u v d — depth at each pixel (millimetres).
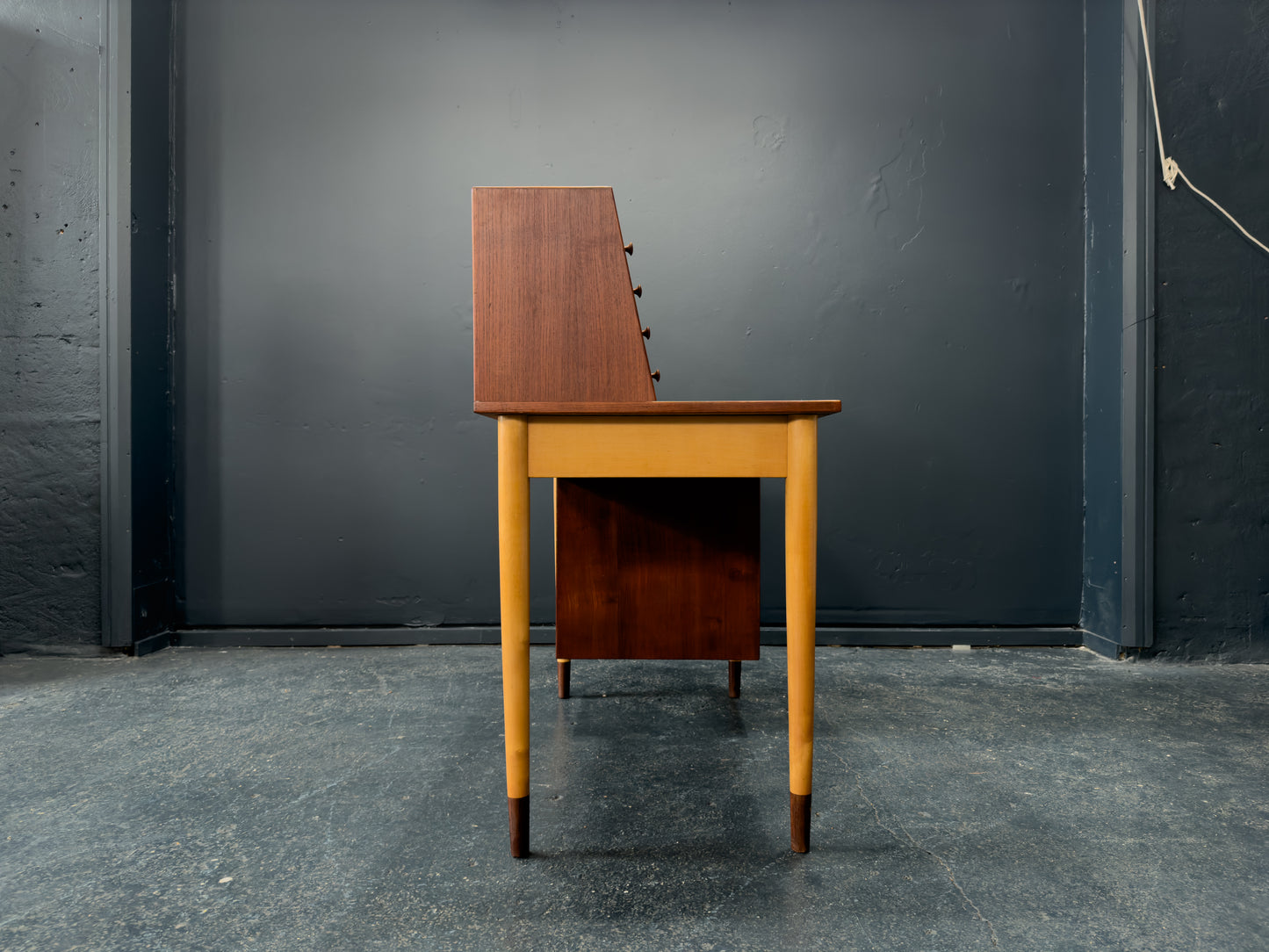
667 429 1017
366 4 2277
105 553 2098
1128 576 2053
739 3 2281
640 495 1450
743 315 2277
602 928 868
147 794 1225
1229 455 2045
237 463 2273
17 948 823
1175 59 2041
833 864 1013
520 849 1027
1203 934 853
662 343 2275
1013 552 2266
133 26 2111
